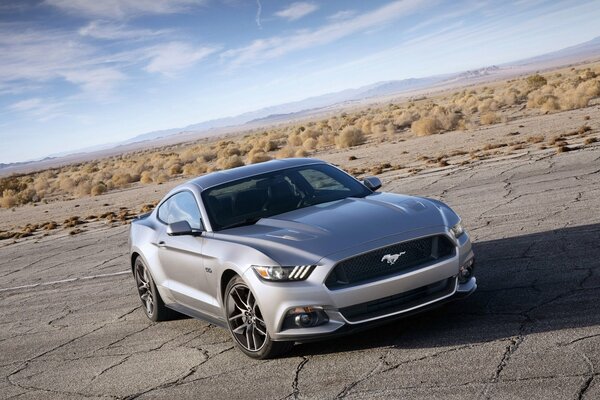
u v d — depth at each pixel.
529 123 30.75
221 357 6.00
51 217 31.00
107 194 40.56
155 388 5.51
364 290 5.09
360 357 5.24
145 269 7.69
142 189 38.69
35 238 21.62
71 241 18.72
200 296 6.52
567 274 6.49
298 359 5.50
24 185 62.34
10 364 7.24
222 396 5.04
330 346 5.64
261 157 42.72
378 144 38.09
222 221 6.35
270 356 5.61
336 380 4.88
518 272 6.92
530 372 4.32
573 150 16.80
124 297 9.64
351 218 5.65
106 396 5.54
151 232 7.57
